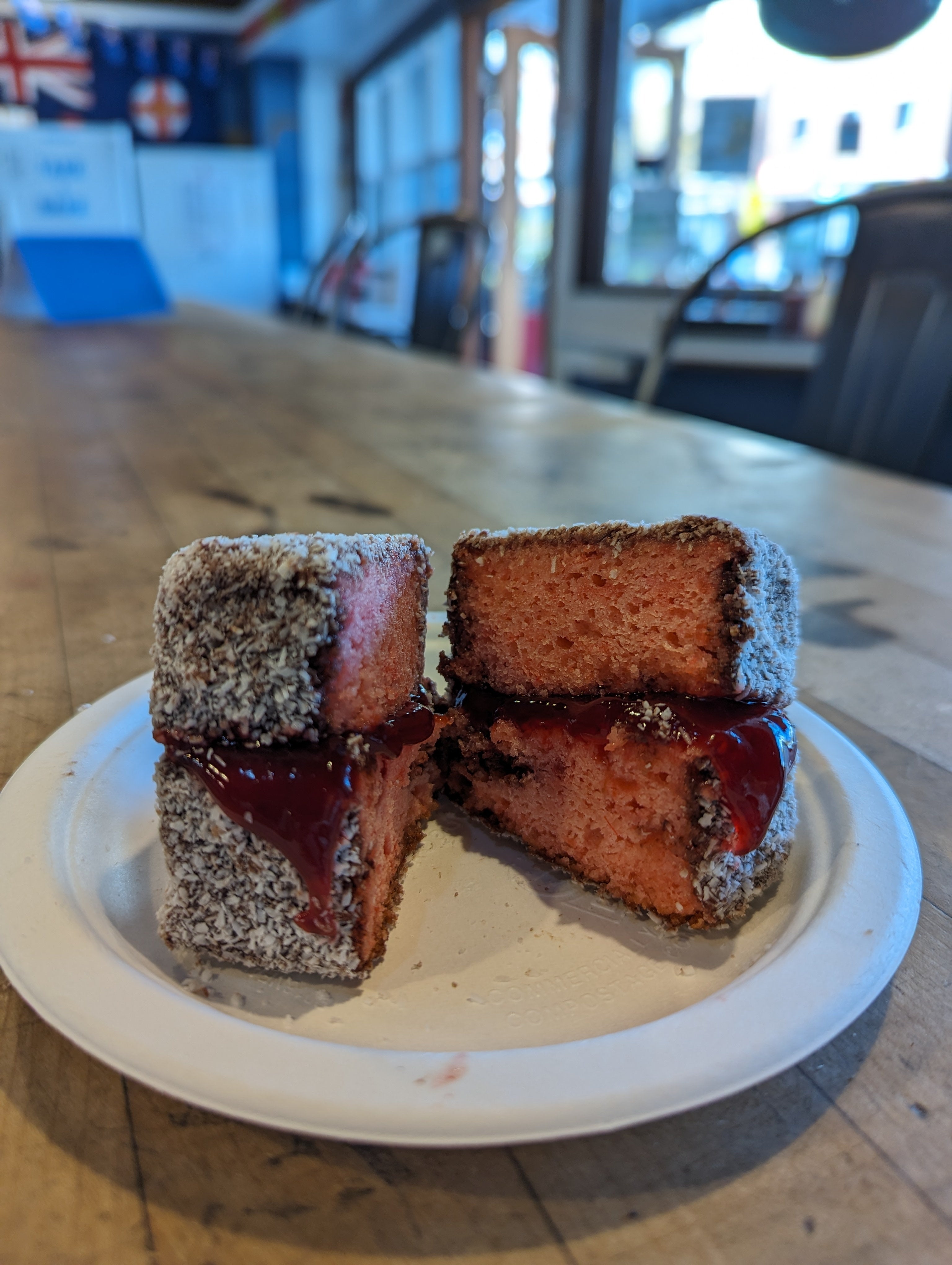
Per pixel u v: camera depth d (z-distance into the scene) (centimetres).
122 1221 10
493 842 18
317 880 14
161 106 171
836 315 49
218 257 179
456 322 81
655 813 16
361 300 152
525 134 127
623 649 17
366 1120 10
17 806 15
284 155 179
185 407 54
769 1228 10
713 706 16
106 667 23
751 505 37
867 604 28
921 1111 11
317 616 14
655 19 98
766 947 15
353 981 14
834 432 49
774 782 15
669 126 99
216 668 14
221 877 14
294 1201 10
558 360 115
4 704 21
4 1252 9
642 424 52
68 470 41
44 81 162
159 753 18
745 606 16
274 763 14
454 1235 10
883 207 47
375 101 172
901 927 13
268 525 33
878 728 21
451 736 19
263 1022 13
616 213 107
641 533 17
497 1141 10
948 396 44
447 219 84
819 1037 11
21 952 12
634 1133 11
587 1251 9
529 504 36
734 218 94
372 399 57
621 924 16
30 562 30
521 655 18
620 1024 13
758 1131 11
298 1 137
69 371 66
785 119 87
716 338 90
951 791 18
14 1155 10
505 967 15
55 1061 12
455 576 19
